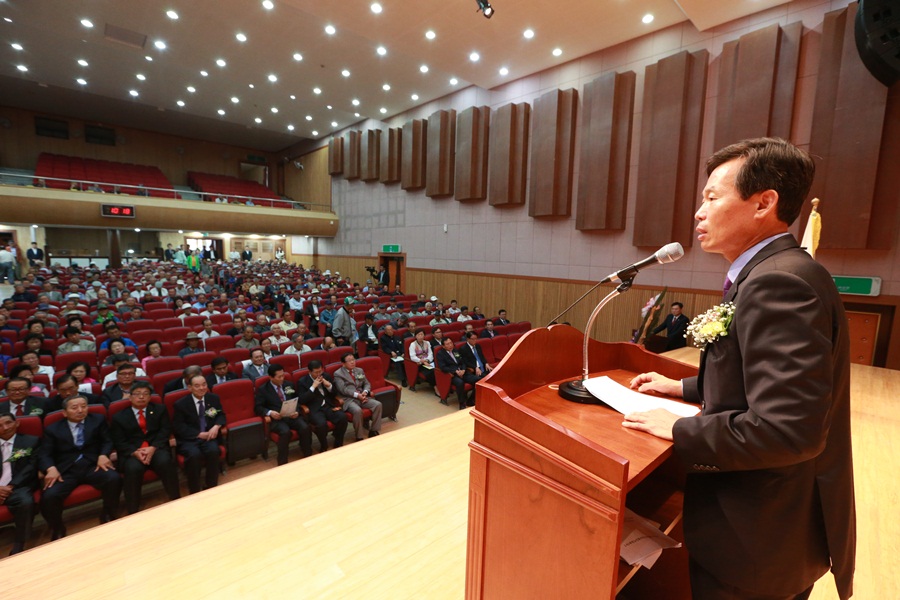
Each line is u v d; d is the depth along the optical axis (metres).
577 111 7.32
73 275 10.28
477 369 5.18
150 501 3.02
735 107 5.52
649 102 6.34
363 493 1.94
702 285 6.03
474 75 7.95
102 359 4.44
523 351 0.97
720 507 0.70
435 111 9.88
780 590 0.67
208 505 1.84
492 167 8.49
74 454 2.70
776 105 5.27
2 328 5.11
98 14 7.19
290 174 17.38
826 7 4.98
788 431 0.55
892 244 4.66
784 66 5.20
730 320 0.71
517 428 0.79
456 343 5.74
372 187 12.36
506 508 0.84
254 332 5.52
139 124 15.21
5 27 8.30
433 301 8.60
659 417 0.79
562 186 7.43
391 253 11.60
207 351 4.79
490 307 8.91
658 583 1.15
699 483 0.75
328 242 14.67
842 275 4.96
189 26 7.46
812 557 0.67
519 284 8.34
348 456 2.29
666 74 6.10
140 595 1.36
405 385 5.63
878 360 4.89
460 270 9.59
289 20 7.21
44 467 2.57
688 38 6.05
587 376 1.08
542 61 7.36
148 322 5.73
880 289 4.73
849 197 4.73
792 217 0.72
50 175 13.07
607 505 0.65
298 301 8.66
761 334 0.61
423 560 1.51
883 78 3.55
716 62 5.81
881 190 4.66
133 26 7.50
